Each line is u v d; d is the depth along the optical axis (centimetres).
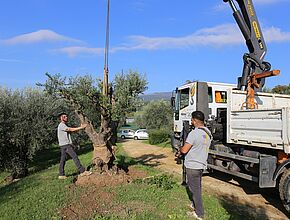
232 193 824
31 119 1415
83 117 827
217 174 1068
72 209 596
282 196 655
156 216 563
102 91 824
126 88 833
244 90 907
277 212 669
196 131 583
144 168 1053
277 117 671
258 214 651
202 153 582
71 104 820
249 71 968
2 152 1377
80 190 727
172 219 555
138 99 857
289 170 650
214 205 663
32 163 1714
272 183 694
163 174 926
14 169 1383
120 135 4219
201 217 575
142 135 3891
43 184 798
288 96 981
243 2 991
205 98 1220
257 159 734
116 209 598
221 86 1269
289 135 638
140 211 587
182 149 588
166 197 685
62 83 798
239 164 851
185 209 613
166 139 2730
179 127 1355
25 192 725
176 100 1394
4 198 679
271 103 948
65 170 1012
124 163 1191
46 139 1419
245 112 777
